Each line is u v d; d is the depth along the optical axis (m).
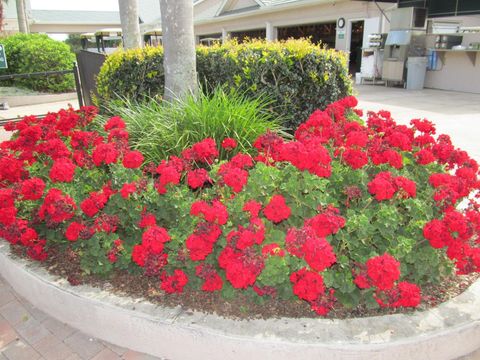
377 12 15.45
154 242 2.33
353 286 2.33
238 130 3.90
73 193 2.85
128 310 2.43
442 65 14.05
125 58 6.22
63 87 14.23
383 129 3.27
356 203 2.67
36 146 3.33
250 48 5.27
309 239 2.06
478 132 7.38
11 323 2.81
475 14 13.97
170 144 3.88
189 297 2.51
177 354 2.39
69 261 2.96
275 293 2.33
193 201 2.66
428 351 2.23
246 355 2.21
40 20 38.00
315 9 18.39
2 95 13.07
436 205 2.60
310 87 5.18
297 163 2.40
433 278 2.54
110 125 3.48
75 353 2.53
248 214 2.40
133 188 2.58
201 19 26.31
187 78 5.03
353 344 2.14
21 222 2.85
